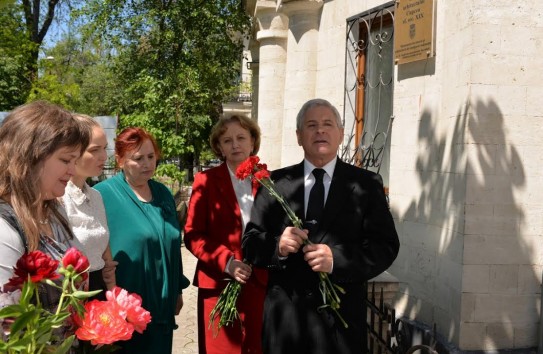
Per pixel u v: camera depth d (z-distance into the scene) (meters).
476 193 4.25
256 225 2.98
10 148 1.87
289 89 6.95
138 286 3.29
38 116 1.92
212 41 17.27
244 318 3.65
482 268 4.27
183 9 16.89
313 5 6.70
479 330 4.27
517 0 4.25
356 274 2.64
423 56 5.00
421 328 4.80
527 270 4.32
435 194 4.82
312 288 2.74
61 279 1.91
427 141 5.01
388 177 5.82
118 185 3.46
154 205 3.55
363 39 6.23
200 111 14.63
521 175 4.30
